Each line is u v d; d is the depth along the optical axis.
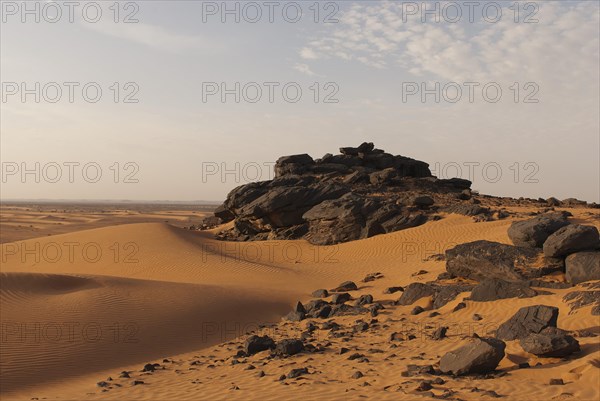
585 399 9.21
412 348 14.71
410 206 46.97
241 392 11.43
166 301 22.02
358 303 22.92
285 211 48.12
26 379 14.76
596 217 41.12
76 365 16.08
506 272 20.58
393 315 20.16
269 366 14.28
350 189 50.66
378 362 13.45
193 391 12.08
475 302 19.05
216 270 36.56
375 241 41.06
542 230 21.61
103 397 12.21
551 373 10.86
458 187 62.59
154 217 137.00
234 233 50.94
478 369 11.32
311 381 11.88
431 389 10.27
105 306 20.45
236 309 22.73
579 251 19.52
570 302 16.53
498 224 39.34
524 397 9.49
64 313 19.36
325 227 45.44
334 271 35.44
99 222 108.56
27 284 21.48
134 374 15.11
